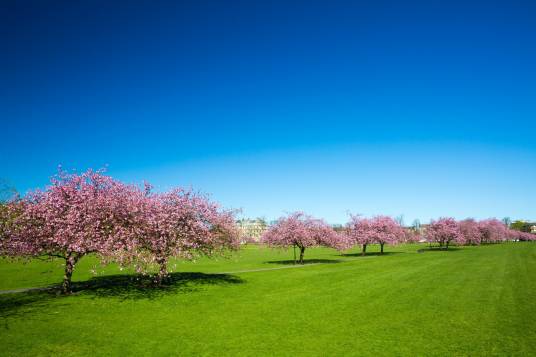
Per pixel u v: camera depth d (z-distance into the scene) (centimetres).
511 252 8481
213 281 3975
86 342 1950
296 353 1788
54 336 2042
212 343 1941
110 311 2597
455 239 10919
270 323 2322
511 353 1739
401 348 1836
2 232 2852
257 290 3481
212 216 3572
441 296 3114
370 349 1828
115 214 3030
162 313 2566
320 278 4303
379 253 9388
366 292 3353
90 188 3167
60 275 4447
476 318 2377
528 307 2633
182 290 3391
